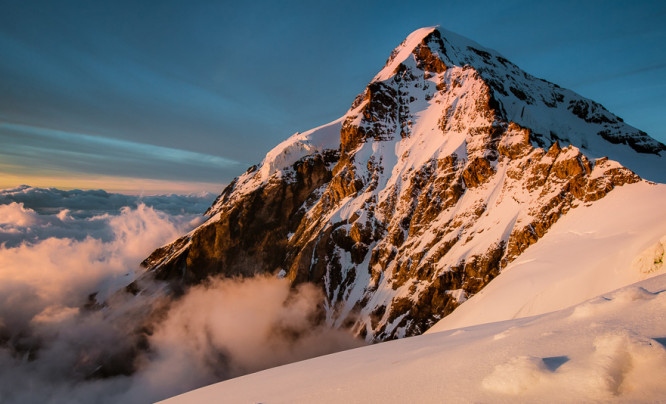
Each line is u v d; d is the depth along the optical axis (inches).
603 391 139.3
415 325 3218.5
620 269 1147.9
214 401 442.3
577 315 258.5
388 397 235.6
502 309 1774.1
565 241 2293.3
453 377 231.8
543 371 174.4
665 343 151.3
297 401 305.9
